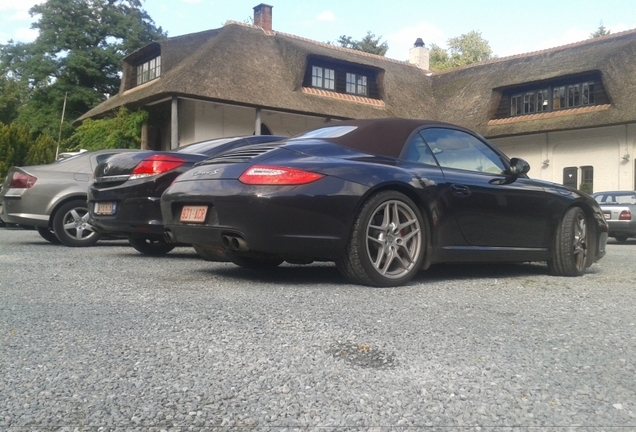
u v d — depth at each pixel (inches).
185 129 901.8
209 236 157.8
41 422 70.1
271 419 71.1
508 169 187.8
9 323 113.3
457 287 161.2
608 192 529.3
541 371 88.7
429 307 131.3
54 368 87.7
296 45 959.6
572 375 87.1
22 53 1375.5
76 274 179.9
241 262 186.2
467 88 1123.3
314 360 91.7
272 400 76.5
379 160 165.3
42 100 1360.7
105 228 237.5
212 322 114.0
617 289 164.6
